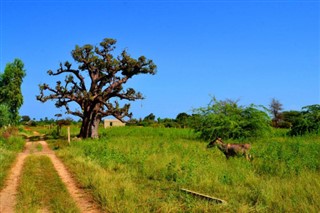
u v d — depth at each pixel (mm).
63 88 43531
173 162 14227
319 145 20047
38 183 12883
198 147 22969
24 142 36406
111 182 11719
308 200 8789
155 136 41719
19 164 18578
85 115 44500
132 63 44750
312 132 32844
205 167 13773
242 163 14789
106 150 20719
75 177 14109
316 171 12672
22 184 12422
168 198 9844
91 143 29828
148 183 12383
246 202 9273
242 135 31578
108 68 44656
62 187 12125
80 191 11570
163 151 20359
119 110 44812
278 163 13711
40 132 68688
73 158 20125
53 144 34812
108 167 15734
